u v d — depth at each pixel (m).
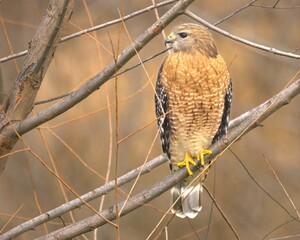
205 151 8.68
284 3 16.70
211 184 15.51
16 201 15.07
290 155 16.73
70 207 7.26
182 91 8.85
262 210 16.09
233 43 16.06
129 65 15.26
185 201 8.84
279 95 7.15
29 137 15.20
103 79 6.79
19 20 15.67
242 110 16.19
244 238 15.59
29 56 7.06
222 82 8.91
